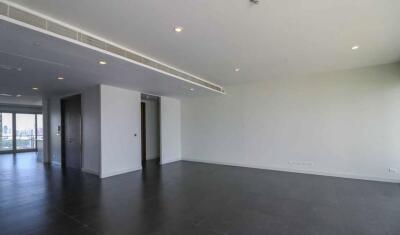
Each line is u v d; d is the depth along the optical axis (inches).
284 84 235.8
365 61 176.4
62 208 134.8
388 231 104.1
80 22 102.1
